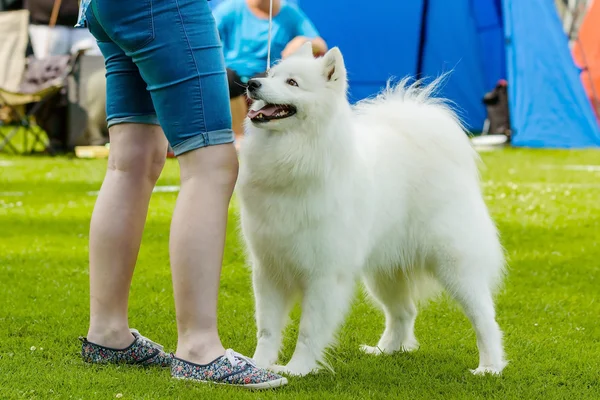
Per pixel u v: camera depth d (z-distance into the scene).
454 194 4.04
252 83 3.57
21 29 13.96
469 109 17.17
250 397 3.22
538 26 15.79
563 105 15.73
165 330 4.50
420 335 4.65
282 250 3.64
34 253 6.34
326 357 4.10
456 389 3.57
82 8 3.37
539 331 4.69
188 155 3.31
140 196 3.59
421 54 16.06
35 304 4.89
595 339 4.57
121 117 3.53
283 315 3.86
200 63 3.26
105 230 3.56
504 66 17.39
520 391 3.58
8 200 8.83
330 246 3.62
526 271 6.20
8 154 13.20
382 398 3.39
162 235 7.13
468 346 4.44
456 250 4.00
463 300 4.01
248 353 4.13
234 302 5.21
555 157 14.08
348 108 3.76
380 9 15.50
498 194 9.87
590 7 18.81
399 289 4.30
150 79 3.29
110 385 3.33
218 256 3.33
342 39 15.56
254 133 3.66
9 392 3.21
